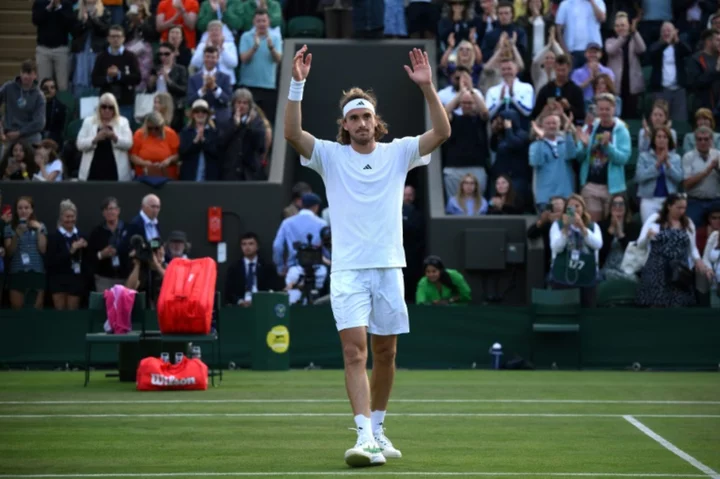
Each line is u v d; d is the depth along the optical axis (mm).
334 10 32781
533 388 18703
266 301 22750
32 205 25266
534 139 26578
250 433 12594
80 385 19234
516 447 11484
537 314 23594
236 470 9828
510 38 29453
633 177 28172
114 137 26922
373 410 10727
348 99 10562
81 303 25547
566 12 29547
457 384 19422
